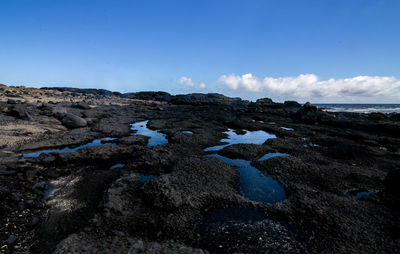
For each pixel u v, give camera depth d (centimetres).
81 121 2695
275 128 3022
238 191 1155
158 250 661
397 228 799
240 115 4731
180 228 816
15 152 1576
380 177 1309
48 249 709
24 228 805
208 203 990
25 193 1031
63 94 7350
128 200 972
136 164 1431
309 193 1084
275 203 999
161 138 2392
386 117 3972
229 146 1964
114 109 4875
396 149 2023
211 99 7881
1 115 2647
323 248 725
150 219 855
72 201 1006
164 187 1020
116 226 805
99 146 1670
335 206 960
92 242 712
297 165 1479
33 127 2305
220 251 711
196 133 2555
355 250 711
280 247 732
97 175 1311
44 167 1374
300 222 864
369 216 890
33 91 6206
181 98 7831
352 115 4303
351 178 1309
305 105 4194
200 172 1297
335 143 2191
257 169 1480
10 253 682
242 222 868
